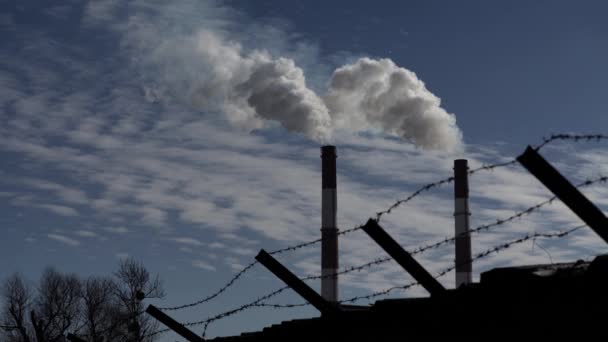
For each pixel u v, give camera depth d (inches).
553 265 250.5
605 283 222.1
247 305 372.2
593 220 205.3
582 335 227.0
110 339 1561.3
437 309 274.2
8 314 1788.9
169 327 454.0
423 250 257.0
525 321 243.8
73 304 1764.3
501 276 251.1
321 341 339.3
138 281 1738.4
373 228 259.8
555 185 206.2
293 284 317.1
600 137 203.5
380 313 297.1
